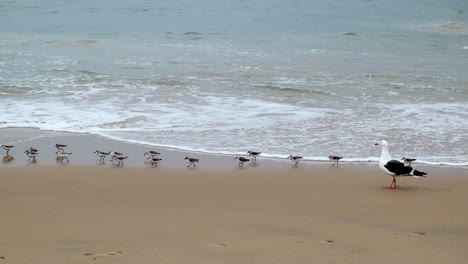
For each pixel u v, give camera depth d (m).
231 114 21.27
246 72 30.50
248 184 12.81
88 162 14.87
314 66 32.78
